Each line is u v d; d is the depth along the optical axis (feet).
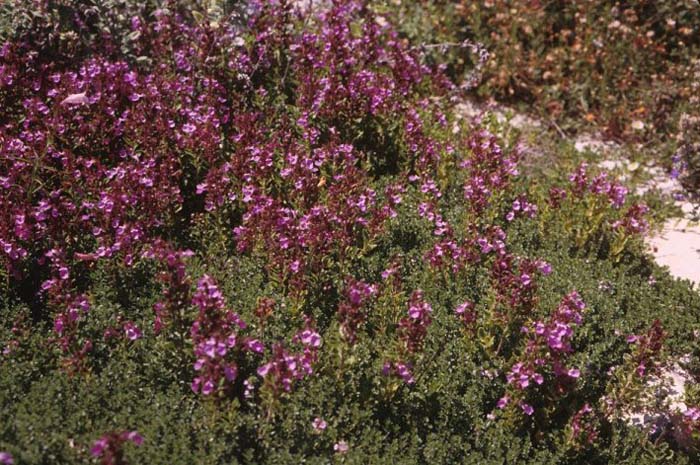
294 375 5.46
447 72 9.37
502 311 5.99
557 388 5.84
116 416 5.32
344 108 7.40
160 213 6.57
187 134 6.98
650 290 6.82
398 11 9.35
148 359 5.68
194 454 5.24
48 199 6.25
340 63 7.86
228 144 7.16
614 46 9.26
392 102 7.66
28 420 5.20
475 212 6.86
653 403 6.17
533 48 9.46
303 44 7.84
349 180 6.77
